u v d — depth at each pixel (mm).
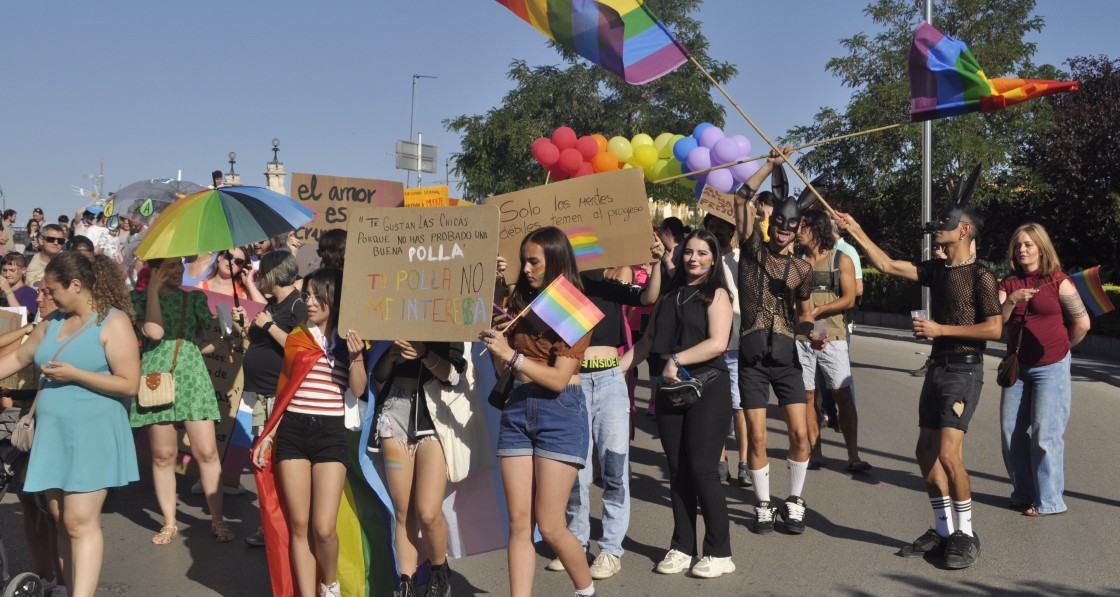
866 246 5605
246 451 6930
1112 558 5375
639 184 5223
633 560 5531
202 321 6035
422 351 4398
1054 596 4816
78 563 4348
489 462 4734
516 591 4164
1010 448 6430
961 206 5336
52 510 4570
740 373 5996
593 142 7418
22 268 7469
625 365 5441
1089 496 6695
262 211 5648
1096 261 24078
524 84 29172
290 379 4492
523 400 4207
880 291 26109
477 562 5578
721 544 5184
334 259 5645
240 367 6922
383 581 4812
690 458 5191
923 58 5777
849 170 26266
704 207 6785
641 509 6652
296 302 6031
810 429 7641
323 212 8305
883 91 25016
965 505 5309
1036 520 6152
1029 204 24438
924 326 5234
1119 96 23578
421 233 4328
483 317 4152
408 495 4559
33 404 4469
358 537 4781
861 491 6973
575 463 4156
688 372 5141
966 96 5680
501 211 5441
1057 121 24266
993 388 12172
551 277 4238
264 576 5383
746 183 5945
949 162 24875
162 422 5879
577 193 5332
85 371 4316
